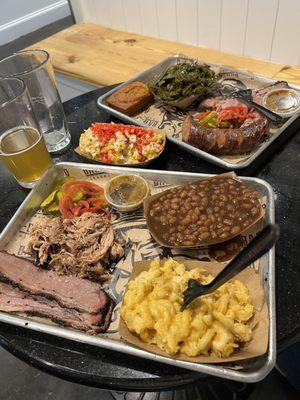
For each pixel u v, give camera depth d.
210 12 0.75
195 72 0.60
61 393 0.61
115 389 0.31
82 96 0.65
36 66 0.55
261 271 0.35
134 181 0.45
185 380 0.30
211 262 0.35
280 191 0.44
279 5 0.65
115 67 0.80
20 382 0.63
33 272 0.38
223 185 0.41
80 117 0.61
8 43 1.52
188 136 0.51
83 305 0.34
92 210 0.44
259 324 0.30
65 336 0.32
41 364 0.32
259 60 0.75
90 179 0.48
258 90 0.59
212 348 0.28
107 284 0.38
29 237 0.42
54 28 1.57
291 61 0.71
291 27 0.66
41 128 0.54
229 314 0.30
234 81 0.63
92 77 0.78
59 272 0.38
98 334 0.33
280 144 0.50
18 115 0.47
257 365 0.28
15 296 0.36
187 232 0.38
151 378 0.30
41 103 0.54
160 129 0.57
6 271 0.38
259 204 0.39
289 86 0.58
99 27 0.99
